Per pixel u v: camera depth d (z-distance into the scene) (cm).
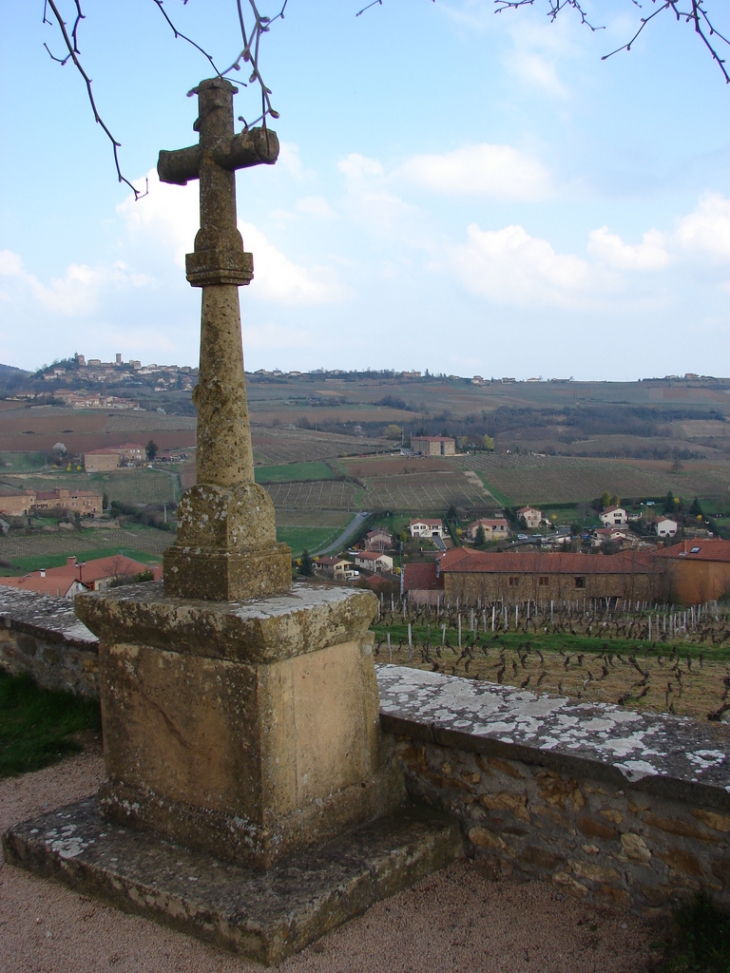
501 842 372
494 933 327
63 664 598
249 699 340
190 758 364
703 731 359
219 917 312
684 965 295
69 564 3098
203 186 377
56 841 375
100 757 511
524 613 3238
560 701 408
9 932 333
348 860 349
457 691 430
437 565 4144
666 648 2009
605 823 340
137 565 3091
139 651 378
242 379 385
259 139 356
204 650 352
